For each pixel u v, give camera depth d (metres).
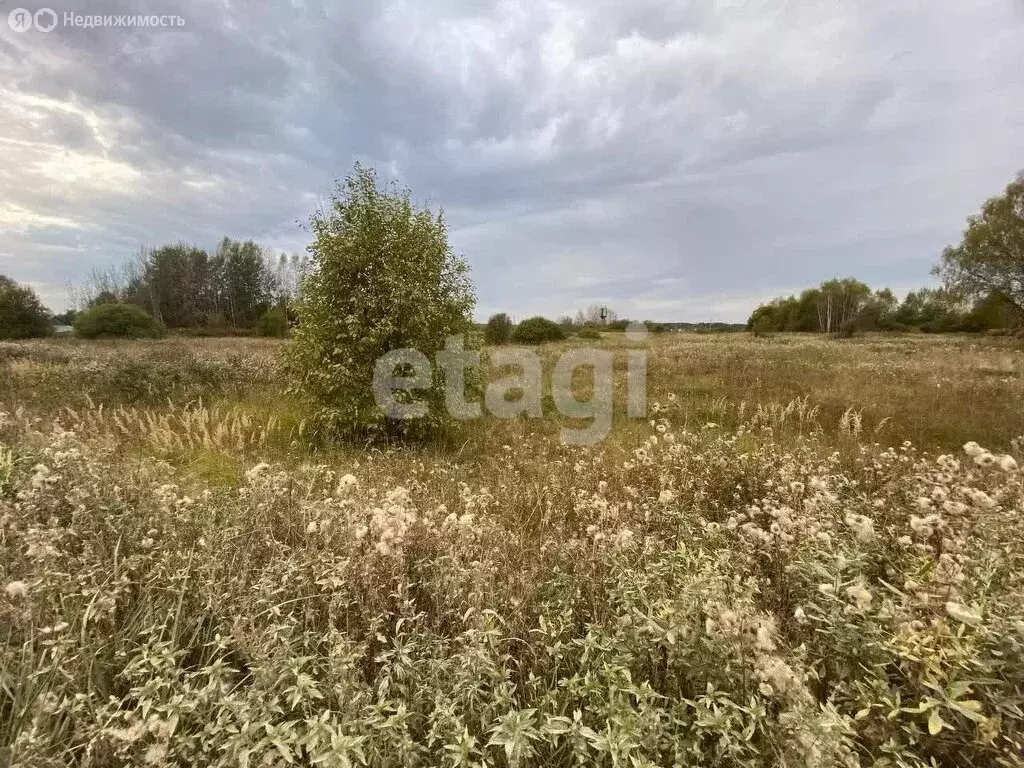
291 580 2.51
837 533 2.92
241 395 9.91
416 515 3.19
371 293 6.95
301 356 7.06
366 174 7.25
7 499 3.22
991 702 1.65
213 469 5.36
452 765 1.68
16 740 1.58
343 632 2.20
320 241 6.98
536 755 1.75
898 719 1.71
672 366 14.70
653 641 2.04
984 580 2.08
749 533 2.86
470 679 1.91
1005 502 3.30
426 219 7.52
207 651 2.25
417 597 2.71
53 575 2.29
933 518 2.53
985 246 30.14
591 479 4.82
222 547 2.79
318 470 4.57
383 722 1.70
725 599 2.04
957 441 6.66
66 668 1.92
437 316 7.21
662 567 2.57
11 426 5.52
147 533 3.00
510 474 5.15
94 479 3.49
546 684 2.15
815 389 9.98
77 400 8.55
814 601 2.28
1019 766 1.46
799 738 1.49
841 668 1.94
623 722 1.65
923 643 1.71
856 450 5.70
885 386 10.05
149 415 6.63
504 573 2.88
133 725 1.62
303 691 1.82
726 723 1.61
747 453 5.18
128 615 2.38
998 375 11.59
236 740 1.58
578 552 3.05
